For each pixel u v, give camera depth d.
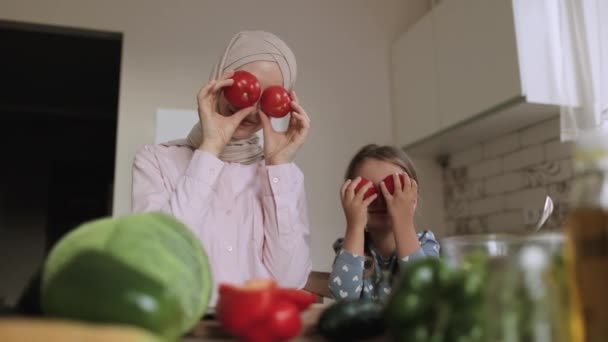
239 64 1.06
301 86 2.26
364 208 1.02
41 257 3.77
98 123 3.94
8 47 2.73
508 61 1.60
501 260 0.40
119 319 0.36
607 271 0.37
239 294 0.46
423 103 2.10
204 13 2.21
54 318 0.37
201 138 1.08
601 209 0.37
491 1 1.69
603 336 0.36
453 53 1.90
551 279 0.39
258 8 2.27
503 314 0.38
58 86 3.33
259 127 1.12
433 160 2.37
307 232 1.13
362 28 2.39
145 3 2.16
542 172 1.76
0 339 0.28
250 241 1.05
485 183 2.07
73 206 3.91
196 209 0.95
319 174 2.21
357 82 2.34
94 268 0.37
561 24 1.49
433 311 0.40
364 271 1.05
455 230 2.26
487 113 1.70
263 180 1.06
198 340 0.50
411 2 2.47
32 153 3.86
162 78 2.12
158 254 0.41
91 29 2.10
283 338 0.46
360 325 0.48
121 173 2.02
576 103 1.43
